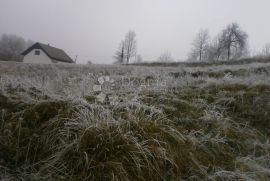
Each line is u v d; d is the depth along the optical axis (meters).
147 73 11.09
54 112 4.55
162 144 3.79
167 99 5.88
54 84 6.84
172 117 5.08
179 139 4.06
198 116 5.31
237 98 6.46
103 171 3.21
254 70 13.16
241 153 4.48
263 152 4.59
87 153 3.44
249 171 3.88
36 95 5.40
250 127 5.41
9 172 3.53
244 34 56.59
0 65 20.86
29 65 22.16
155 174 3.40
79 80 8.27
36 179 3.24
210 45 62.75
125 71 17.22
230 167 3.89
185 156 3.82
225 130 4.92
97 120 3.93
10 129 4.21
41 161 3.57
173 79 8.23
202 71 13.66
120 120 4.03
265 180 3.79
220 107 5.98
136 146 3.52
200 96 6.54
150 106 4.96
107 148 3.44
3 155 3.83
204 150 4.20
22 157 3.82
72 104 4.64
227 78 8.09
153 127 4.07
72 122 3.96
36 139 4.02
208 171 3.75
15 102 4.97
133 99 5.02
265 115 5.75
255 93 6.61
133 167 3.33
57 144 3.78
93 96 5.40
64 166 3.33
